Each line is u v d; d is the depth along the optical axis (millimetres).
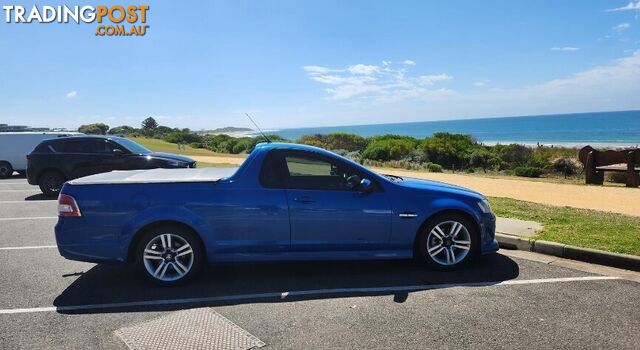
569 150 27219
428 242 5359
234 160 25422
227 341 3598
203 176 5301
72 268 5629
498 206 9234
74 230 4832
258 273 5395
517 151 27641
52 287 4918
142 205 4852
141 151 12414
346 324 3914
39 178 12039
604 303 4375
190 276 4957
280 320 4016
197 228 4879
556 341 3566
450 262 5406
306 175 5156
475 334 3695
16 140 17828
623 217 8039
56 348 3486
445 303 4395
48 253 6328
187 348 3479
